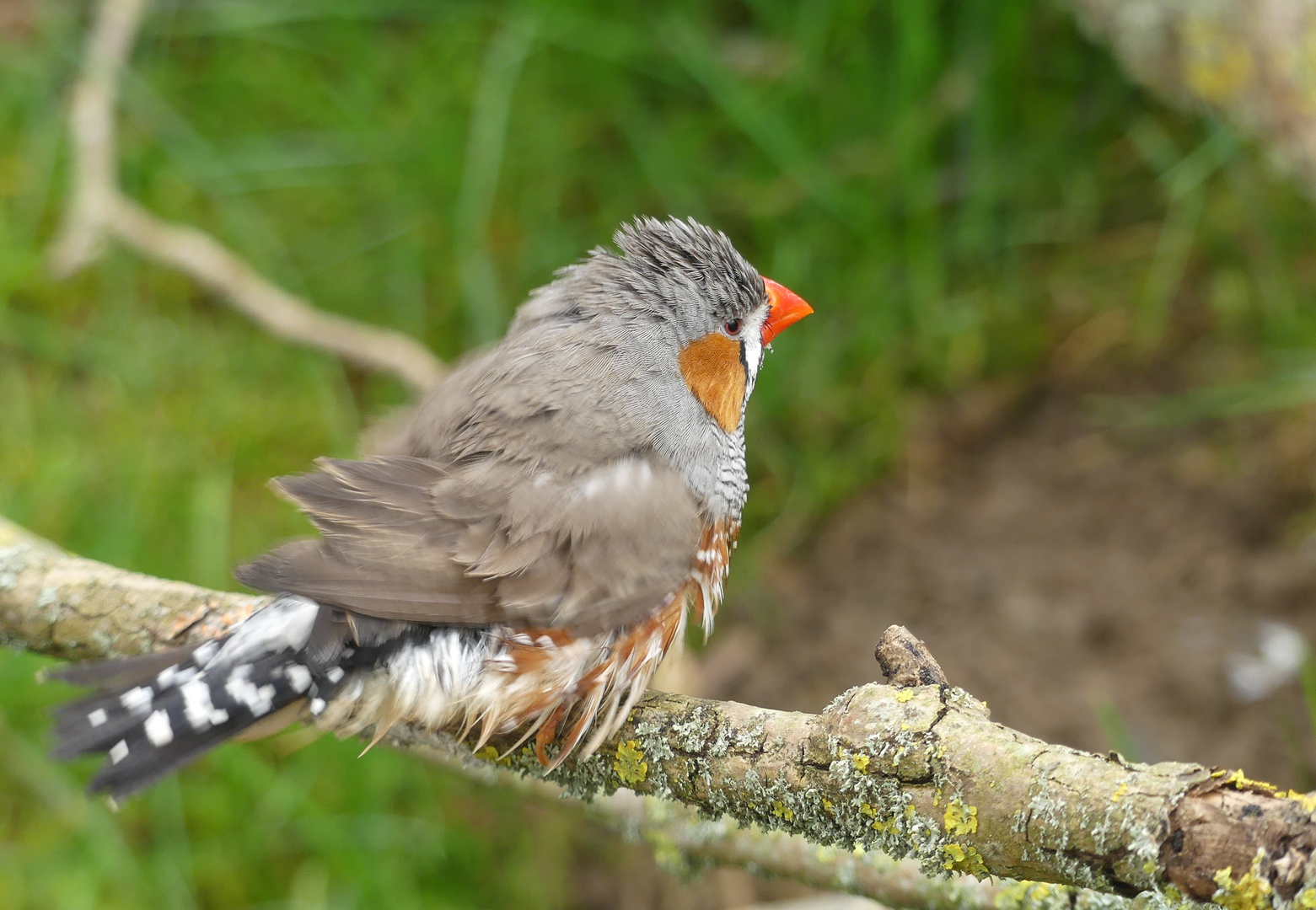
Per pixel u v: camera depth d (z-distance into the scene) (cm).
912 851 452
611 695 546
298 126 1132
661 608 575
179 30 1165
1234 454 1031
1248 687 920
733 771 500
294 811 910
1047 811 418
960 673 975
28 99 1134
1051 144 1104
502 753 580
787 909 859
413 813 937
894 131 1082
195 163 1102
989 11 1080
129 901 863
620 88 1120
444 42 1143
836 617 1032
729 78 1084
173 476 1009
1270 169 1033
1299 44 871
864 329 1078
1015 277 1110
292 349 1072
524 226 1105
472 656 549
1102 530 1023
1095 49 1102
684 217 1081
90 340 1058
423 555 546
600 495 581
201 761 914
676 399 627
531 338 629
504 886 942
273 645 524
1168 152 1088
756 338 680
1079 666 962
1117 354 1094
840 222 1080
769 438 1072
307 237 1112
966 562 1030
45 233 1099
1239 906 385
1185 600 973
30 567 632
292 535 998
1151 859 397
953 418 1096
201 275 1039
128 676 520
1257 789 396
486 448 591
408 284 1095
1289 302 1044
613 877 965
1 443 1007
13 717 908
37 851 870
